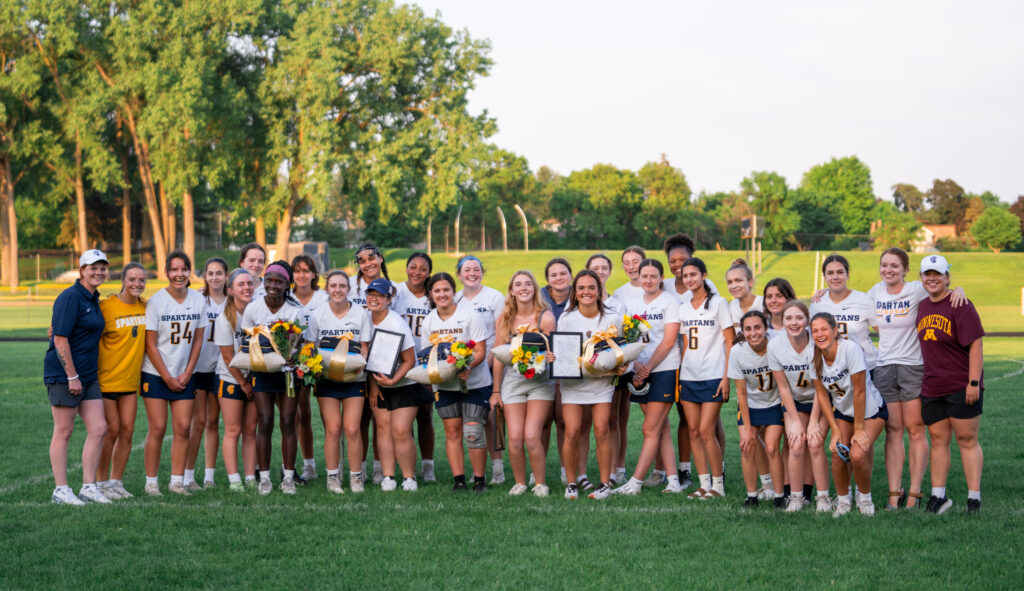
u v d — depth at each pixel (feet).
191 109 145.28
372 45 166.81
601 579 17.19
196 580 17.25
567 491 24.99
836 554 18.76
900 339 23.93
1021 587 16.48
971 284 166.20
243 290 25.93
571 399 25.03
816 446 22.71
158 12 153.07
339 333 26.14
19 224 261.03
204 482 27.04
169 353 25.55
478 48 171.32
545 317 25.81
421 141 167.32
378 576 17.46
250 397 25.98
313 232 290.97
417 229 277.64
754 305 25.23
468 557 18.79
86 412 24.38
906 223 279.28
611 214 302.04
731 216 311.88
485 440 26.55
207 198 206.69
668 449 26.32
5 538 20.29
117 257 223.92
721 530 20.89
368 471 30.19
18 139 165.58
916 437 23.63
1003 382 49.62
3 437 34.63
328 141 156.97
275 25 168.25
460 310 26.73
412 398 26.17
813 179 404.57
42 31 163.32
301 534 20.67
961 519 21.67
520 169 300.20
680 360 25.91
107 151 156.35
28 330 94.12
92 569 17.89
